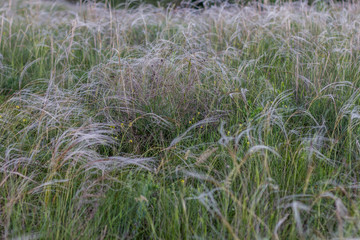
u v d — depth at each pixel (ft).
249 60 16.55
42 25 24.82
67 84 16.10
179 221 8.74
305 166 10.05
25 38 22.07
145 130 12.61
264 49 18.40
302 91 13.82
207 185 9.97
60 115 12.37
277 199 9.04
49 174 10.03
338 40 18.20
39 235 8.38
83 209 9.24
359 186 9.04
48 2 33.06
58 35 22.56
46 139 12.10
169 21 23.17
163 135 12.60
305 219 8.74
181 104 13.20
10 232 8.70
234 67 16.42
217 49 19.06
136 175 10.43
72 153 10.00
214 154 10.94
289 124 12.50
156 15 25.53
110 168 10.37
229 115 12.75
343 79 13.87
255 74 15.62
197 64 14.32
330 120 12.67
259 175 9.70
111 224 8.68
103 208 9.18
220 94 13.65
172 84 13.58
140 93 13.39
